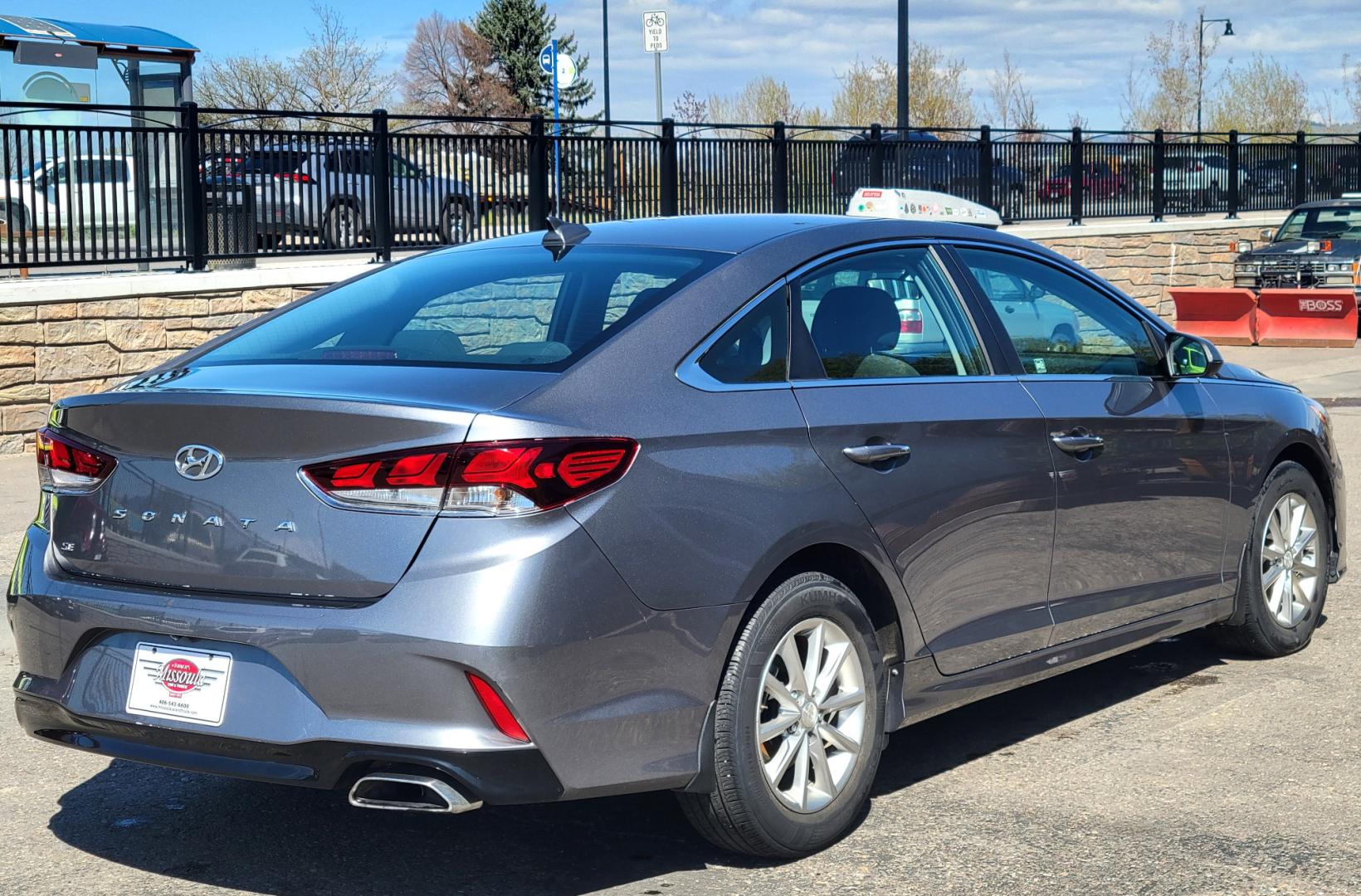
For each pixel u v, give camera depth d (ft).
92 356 35.17
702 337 12.26
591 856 12.73
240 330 14.05
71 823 13.71
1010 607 14.44
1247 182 77.51
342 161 41.01
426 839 13.19
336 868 12.57
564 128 65.16
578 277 13.25
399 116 42.32
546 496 10.66
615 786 11.13
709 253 13.32
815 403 12.68
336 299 14.38
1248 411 17.84
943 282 14.67
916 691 13.56
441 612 10.43
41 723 12.05
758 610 11.98
